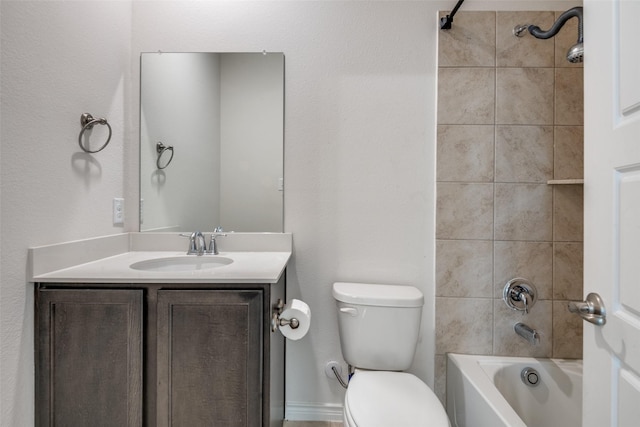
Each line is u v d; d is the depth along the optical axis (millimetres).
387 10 1610
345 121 1623
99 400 1046
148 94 1643
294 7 1626
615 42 711
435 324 1601
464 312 1587
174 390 1052
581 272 1554
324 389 1639
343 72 1619
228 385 1053
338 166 1625
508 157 1568
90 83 1305
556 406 1472
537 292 1568
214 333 1056
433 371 1617
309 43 1625
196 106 1639
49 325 1042
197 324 1055
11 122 953
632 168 658
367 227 1627
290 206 1637
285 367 1642
